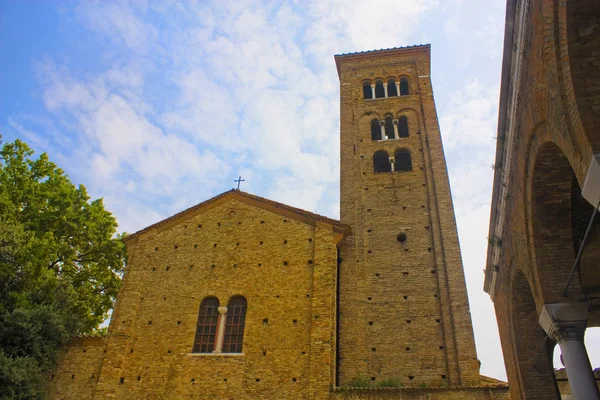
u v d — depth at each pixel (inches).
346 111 1640.0
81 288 1472.7
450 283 1165.7
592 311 863.7
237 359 1018.1
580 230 730.2
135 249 1242.0
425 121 1537.9
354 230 1314.0
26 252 1186.6
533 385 884.0
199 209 1285.7
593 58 456.4
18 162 1473.9
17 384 970.7
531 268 690.8
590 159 434.9
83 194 1529.3
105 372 1032.8
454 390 913.5
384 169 1539.1
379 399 924.0
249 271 1141.7
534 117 575.5
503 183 778.2
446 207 1315.2
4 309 1091.9
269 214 1231.5
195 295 1134.4
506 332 999.6
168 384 1011.9
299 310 1055.0
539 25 514.0
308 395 936.9
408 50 1747.0
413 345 1095.0
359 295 1183.6
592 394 602.2
